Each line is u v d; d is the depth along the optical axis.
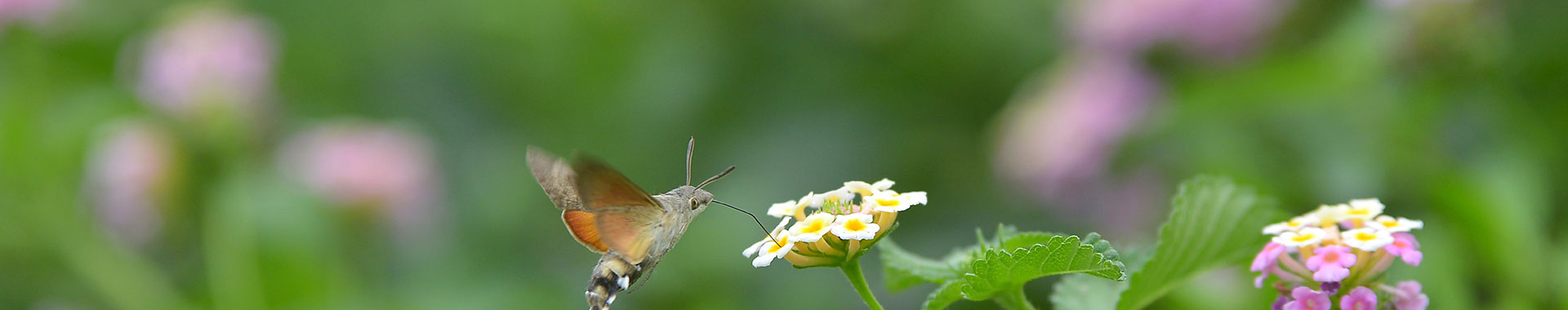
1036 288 1.44
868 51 1.78
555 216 1.84
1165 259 1.07
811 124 1.75
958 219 1.70
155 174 1.60
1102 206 1.62
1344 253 1.05
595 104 1.85
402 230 1.69
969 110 1.80
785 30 1.79
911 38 1.76
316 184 1.62
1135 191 1.59
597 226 1.11
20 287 1.66
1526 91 1.44
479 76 1.89
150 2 1.97
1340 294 1.06
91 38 1.89
